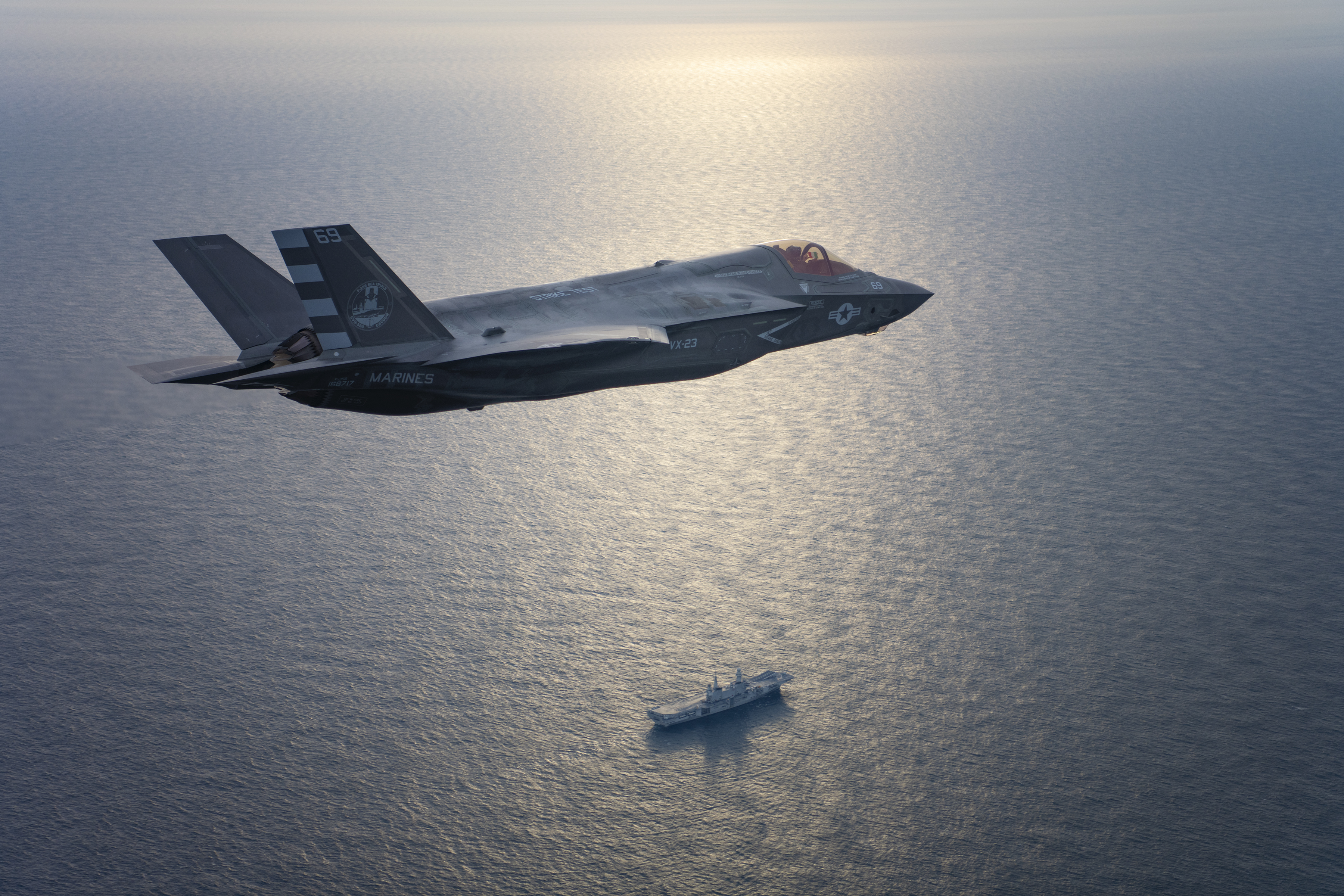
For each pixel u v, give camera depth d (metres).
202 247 34.59
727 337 40.00
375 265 32.53
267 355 34.75
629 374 37.59
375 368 32.62
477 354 33.31
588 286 39.22
